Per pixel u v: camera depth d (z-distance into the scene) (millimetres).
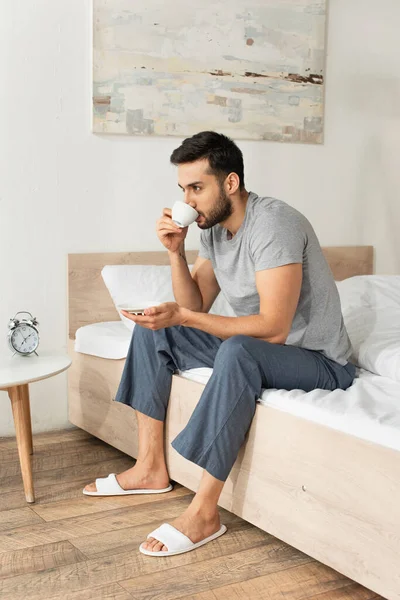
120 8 2996
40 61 2902
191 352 2311
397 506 1574
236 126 3279
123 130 3057
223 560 1911
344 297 2836
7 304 2936
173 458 2355
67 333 3061
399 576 1580
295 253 2023
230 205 2113
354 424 1717
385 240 3756
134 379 2371
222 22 3193
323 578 1826
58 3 2910
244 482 2039
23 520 2162
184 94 3152
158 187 3182
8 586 1771
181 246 2338
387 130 3689
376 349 2330
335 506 1739
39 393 3039
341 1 3498
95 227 3072
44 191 2959
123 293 2889
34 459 2707
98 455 2762
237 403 1949
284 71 3359
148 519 2168
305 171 3492
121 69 3027
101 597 1721
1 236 2898
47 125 2939
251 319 2020
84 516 2189
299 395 1938
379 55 3625
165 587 1771
